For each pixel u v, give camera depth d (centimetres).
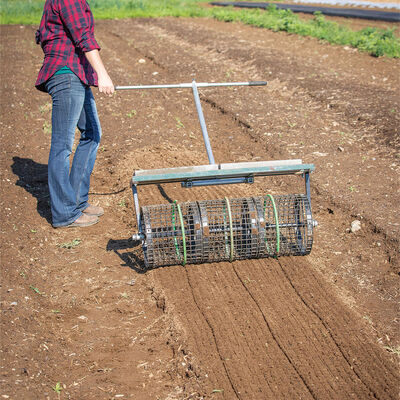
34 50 1490
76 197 579
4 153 766
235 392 346
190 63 1271
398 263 490
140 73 1209
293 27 1622
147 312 436
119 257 515
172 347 393
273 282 463
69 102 524
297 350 382
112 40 1656
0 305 416
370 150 742
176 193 638
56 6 493
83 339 402
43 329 405
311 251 518
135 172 442
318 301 437
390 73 1119
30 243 530
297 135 805
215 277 472
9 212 589
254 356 377
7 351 367
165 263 479
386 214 568
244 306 431
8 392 329
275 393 344
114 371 370
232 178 476
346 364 369
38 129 873
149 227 457
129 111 953
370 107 884
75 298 448
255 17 1959
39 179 686
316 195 627
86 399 341
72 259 509
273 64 1202
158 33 1745
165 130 859
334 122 848
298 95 995
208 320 414
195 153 765
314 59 1260
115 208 617
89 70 531
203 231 462
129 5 2472
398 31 1748
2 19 2116
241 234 485
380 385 349
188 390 349
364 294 452
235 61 1272
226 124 887
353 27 1894
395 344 390
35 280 468
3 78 1178
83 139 584
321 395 341
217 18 2123
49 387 346
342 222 571
